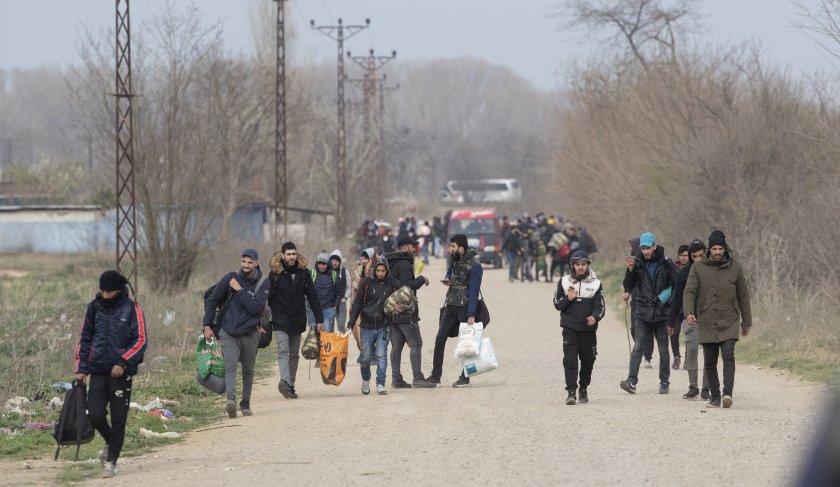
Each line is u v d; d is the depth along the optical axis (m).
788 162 104.62
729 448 33.50
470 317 56.50
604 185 161.62
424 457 33.97
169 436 43.00
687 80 118.50
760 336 75.06
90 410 34.56
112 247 152.00
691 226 109.56
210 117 128.50
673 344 64.56
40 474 34.81
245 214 155.00
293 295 53.28
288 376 53.38
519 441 36.41
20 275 157.25
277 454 36.53
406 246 56.97
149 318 79.62
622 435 36.91
